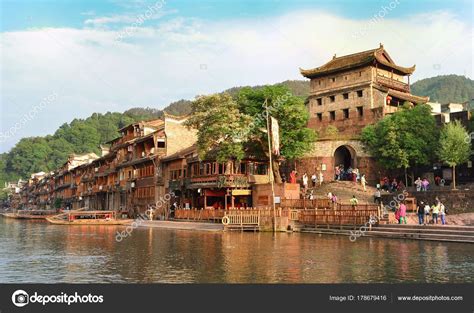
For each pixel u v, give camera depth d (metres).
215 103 47.66
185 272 18.12
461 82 172.38
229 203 51.69
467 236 27.30
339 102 71.12
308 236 33.22
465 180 53.03
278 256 22.19
